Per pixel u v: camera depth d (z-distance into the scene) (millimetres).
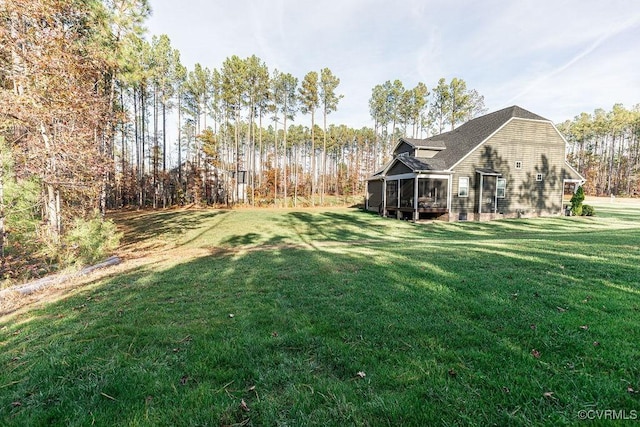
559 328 2922
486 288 4230
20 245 7059
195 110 33531
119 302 4277
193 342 2912
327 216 21500
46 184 7434
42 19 6523
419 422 1773
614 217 18953
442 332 2959
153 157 29984
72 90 6777
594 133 50688
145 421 1847
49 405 2045
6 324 3602
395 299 3994
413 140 21953
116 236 8578
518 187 19625
